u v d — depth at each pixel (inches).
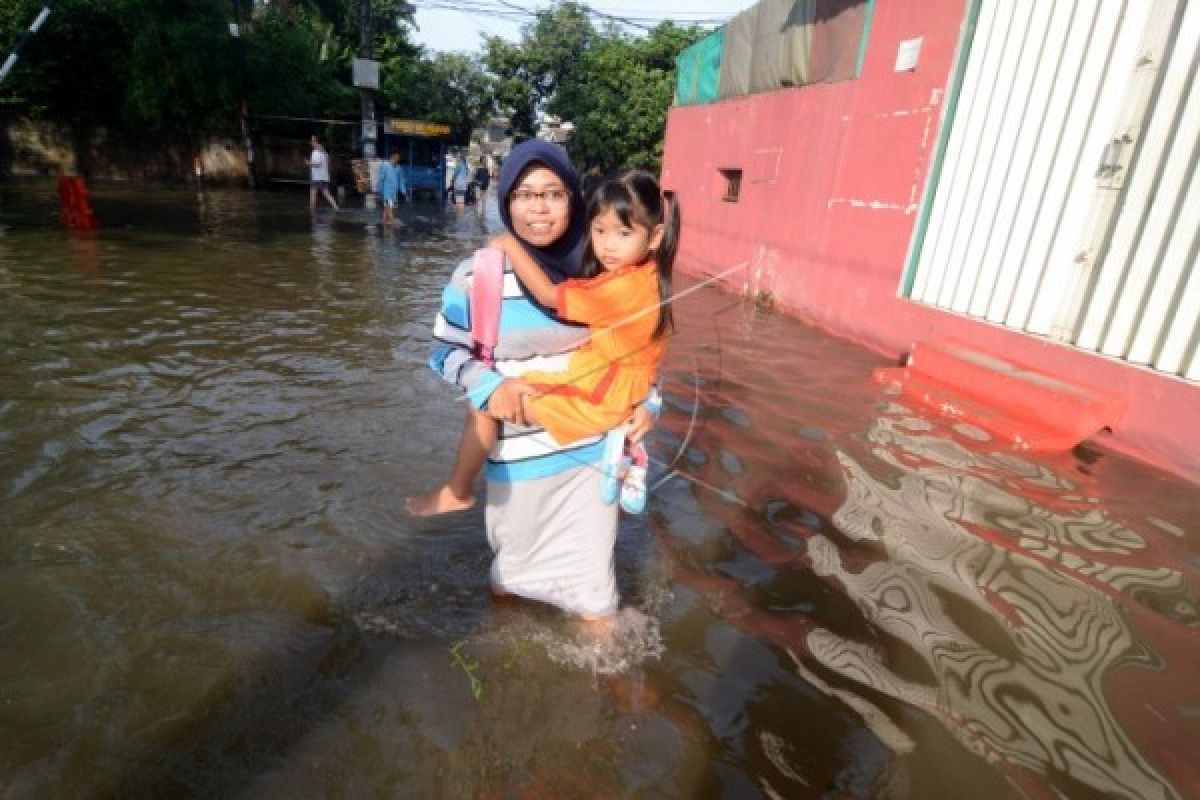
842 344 287.9
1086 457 178.2
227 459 152.3
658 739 87.0
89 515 127.0
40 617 101.2
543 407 89.6
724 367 242.8
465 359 91.9
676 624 108.0
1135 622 112.3
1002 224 226.7
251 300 301.4
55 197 605.9
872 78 292.2
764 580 119.6
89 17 776.3
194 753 81.6
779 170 366.9
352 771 80.7
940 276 251.8
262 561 117.3
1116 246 191.3
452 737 85.9
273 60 845.2
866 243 289.4
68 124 828.6
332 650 99.0
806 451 172.6
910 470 164.1
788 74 363.6
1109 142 194.7
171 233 482.0
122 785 77.2
